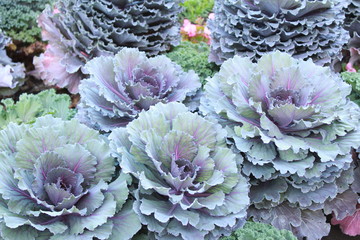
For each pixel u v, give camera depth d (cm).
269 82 89
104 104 96
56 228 67
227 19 120
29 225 68
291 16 114
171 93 101
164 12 135
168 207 73
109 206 70
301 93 88
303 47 117
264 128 82
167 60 104
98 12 130
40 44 169
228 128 87
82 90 96
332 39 119
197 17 187
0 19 159
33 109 116
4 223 66
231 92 90
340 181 93
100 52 130
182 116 77
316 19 114
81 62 135
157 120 78
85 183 74
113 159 75
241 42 117
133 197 77
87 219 69
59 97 123
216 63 127
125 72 99
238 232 77
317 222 95
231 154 76
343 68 142
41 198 70
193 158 76
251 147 85
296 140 84
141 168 75
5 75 145
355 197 98
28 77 173
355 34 140
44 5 170
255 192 90
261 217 91
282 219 92
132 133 76
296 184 87
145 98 94
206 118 82
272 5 112
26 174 71
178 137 73
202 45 148
